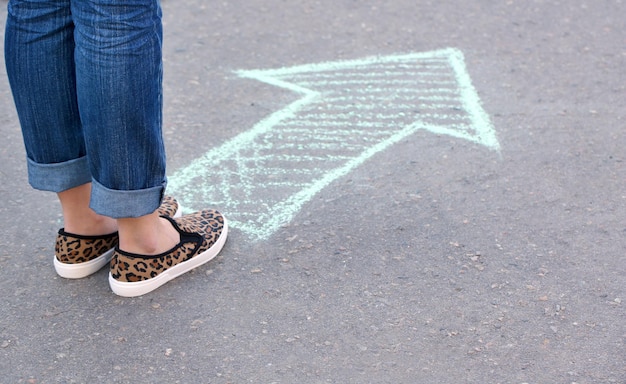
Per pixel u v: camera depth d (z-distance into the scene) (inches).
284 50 139.9
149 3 92.0
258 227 107.3
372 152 118.3
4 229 107.0
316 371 92.6
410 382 91.6
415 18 147.7
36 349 94.7
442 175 114.4
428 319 97.0
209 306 98.4
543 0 152.7
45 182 97.5
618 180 113.3
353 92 129.8
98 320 97.2
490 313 97.4
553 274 101.3
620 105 126.2
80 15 91.1
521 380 91.7
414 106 126.6
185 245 101.0
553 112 125.0
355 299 98.9
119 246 98.8
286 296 99.3
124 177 94.3
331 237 105.8
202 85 131.6
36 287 100.4
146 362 93.5
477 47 139.7
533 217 108.2
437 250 104.1
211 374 92.5
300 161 117.0
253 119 124.6
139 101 92.9
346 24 146.4
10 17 93.7
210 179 114.5
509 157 117.2
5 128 123.5
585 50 138.6
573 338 95.1
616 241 105.0
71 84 95.4
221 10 150.6
